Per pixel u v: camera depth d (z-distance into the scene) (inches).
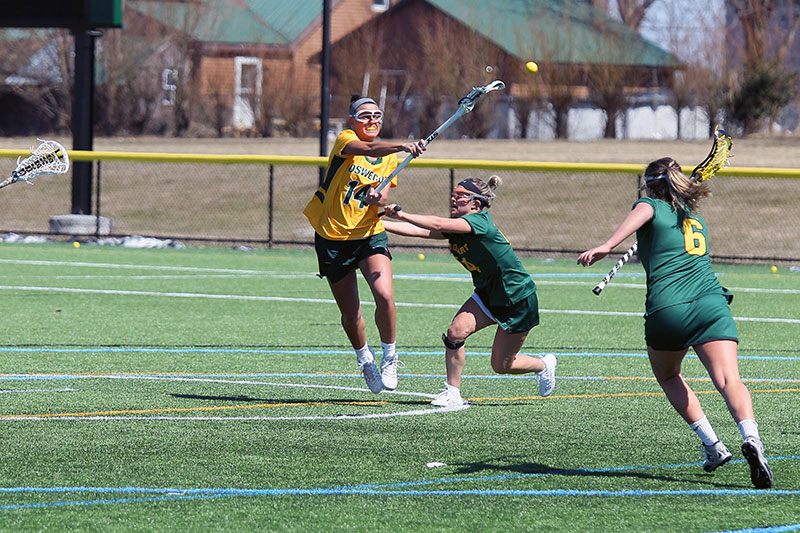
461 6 5482.3
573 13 5438.0
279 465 772.0
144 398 1029.8
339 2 6815.9
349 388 1103.0
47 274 2203.5
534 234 3053.6
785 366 1261.1
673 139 4815.5
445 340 989.2
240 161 2645.2
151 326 1533.0
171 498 684.1
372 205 975.6
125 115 5644.7
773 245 2829.7
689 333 714.8
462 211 924.0
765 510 665.6
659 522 639.8
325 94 2795.3
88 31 2878.9
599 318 1672.0
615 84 5019.7
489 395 1066.7
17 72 5846.5
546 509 666.2
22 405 986.7
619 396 1064.8
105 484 717.3
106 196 3641.7
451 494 699.4
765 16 4854.8
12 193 3678.6
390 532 617.6
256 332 1492.4
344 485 720.3
